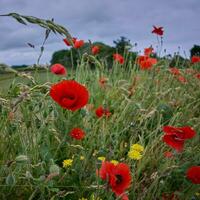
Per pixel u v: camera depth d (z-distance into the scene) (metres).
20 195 2.18
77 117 2.71
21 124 2.42
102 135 2.79
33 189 2.20
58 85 2.02
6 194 2.14
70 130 2.63
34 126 2.44
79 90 2.01
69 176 2.31
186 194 2.56
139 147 2.47
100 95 3.61
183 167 2.57
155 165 2.74
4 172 2.14
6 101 2.09
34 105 2.50
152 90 4.14
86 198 2.22
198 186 2.52
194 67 5.58
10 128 2.38
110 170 1.75
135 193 2.43
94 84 3.88
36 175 2.26
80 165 2.37
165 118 3.32
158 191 2.44
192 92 4.51
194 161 2.77
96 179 2.19
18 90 2.25
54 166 1.89
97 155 2.48
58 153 2.62
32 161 2.31
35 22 1.84
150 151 2.75
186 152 2.86
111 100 3.56
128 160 2.63
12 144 2.32
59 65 3.08
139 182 2.44
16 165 2.18
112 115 3.23
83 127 2.86
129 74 4.69
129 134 3.07
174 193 2.46
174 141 2.27
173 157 2.64
